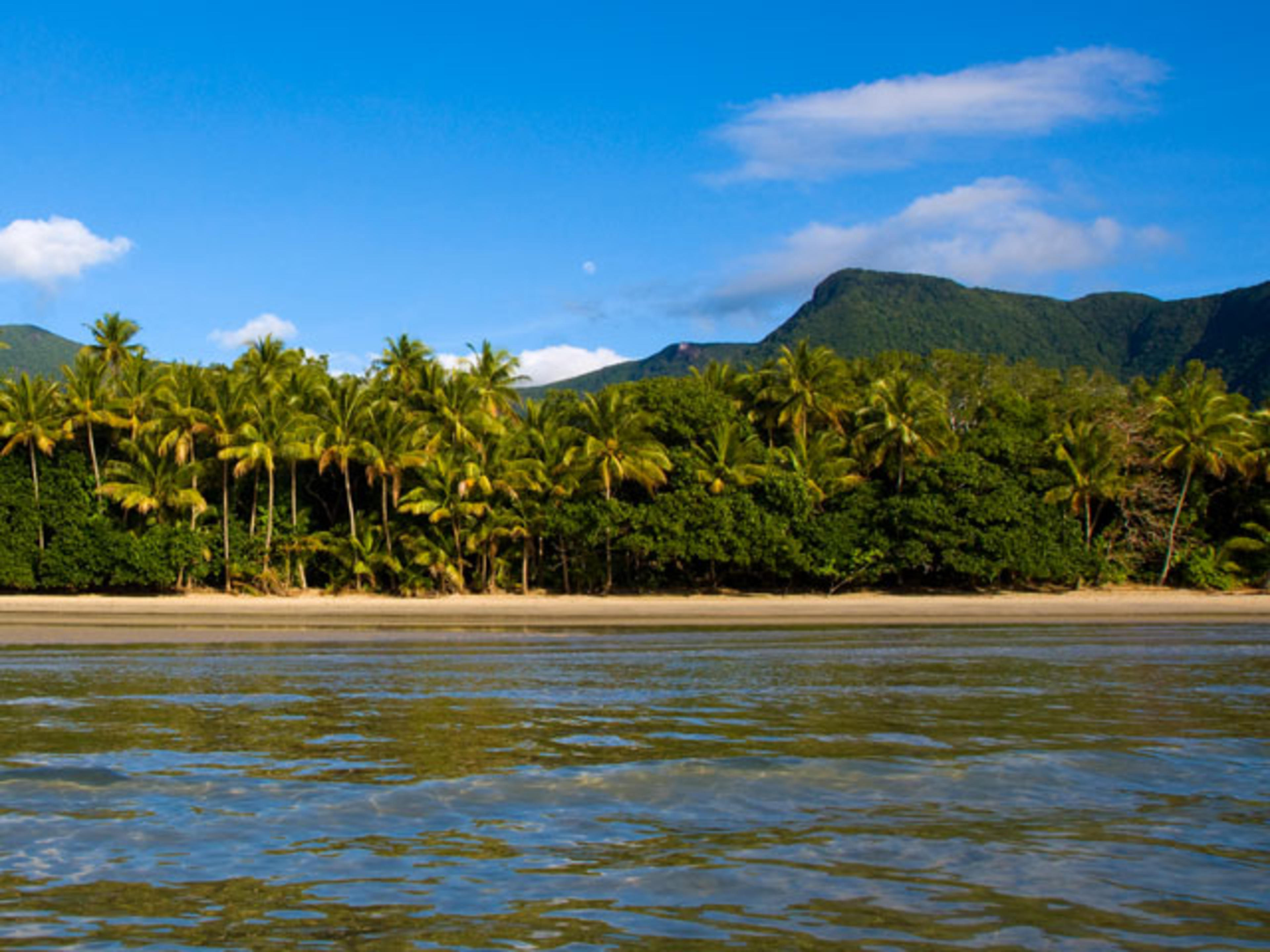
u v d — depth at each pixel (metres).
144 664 26.61
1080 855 9.23
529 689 21.41
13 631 38.38
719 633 40.25
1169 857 9.18
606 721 16.78
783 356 70.88
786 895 8.14
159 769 12.77
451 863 8.98
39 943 7.07
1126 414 72.31
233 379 61.09
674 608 55.06
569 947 7.06
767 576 67.19
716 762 13.25
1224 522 71.50
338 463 61.94
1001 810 10.88
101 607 52.44
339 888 8.30
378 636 37.84
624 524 61.59
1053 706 18.59
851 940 7.19
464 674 24.41
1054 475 65.19
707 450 64.88
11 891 8.16
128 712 17.73
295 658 28.47
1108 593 66.19
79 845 9.48
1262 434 68.06
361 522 63.62
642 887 8.35
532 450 64.19
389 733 15.59
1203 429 66.31
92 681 22.67
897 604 57.84
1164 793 11.63
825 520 63.03
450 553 61.75
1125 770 12.86
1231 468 70.00
